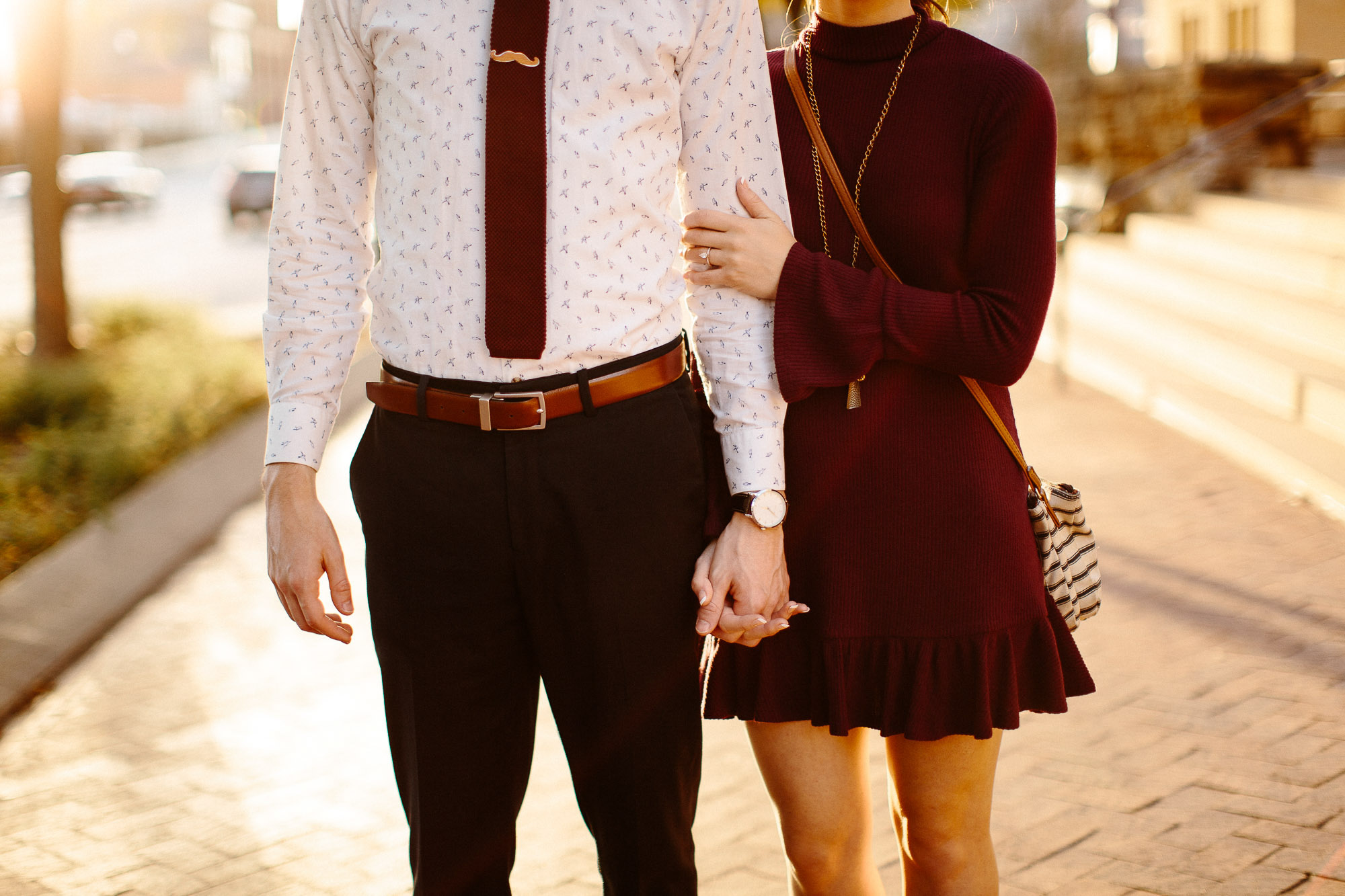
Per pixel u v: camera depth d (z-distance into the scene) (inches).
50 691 159.2
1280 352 271.0
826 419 70.2
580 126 60.7
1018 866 104.7
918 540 69.5
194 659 167.2
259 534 226.1
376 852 115.0
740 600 65.8
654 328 64.1
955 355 66.5
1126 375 302.7
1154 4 756.6
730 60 64.9
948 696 69.9
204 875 111.6
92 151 1851.6
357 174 66.2
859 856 76.0
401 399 63.9
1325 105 357.7
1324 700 133.0
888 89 69.9
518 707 68.7
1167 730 128.8
